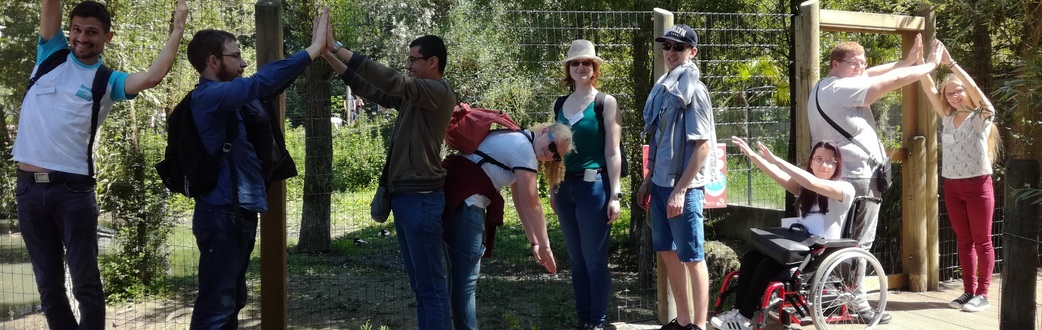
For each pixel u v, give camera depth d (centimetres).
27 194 373
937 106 564
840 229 490
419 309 394
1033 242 356
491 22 664
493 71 604
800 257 450
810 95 524
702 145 434
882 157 509
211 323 359
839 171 491
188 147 354
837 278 485
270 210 425
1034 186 353
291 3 929
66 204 369
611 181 470
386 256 825
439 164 394
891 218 652
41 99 368
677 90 437
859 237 505
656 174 457
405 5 1453
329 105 676
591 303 490
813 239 466
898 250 650
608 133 470
